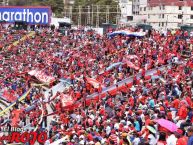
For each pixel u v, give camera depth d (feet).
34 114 152.76
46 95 191.31
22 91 198.29
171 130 83.61
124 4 629.92
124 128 100.73
